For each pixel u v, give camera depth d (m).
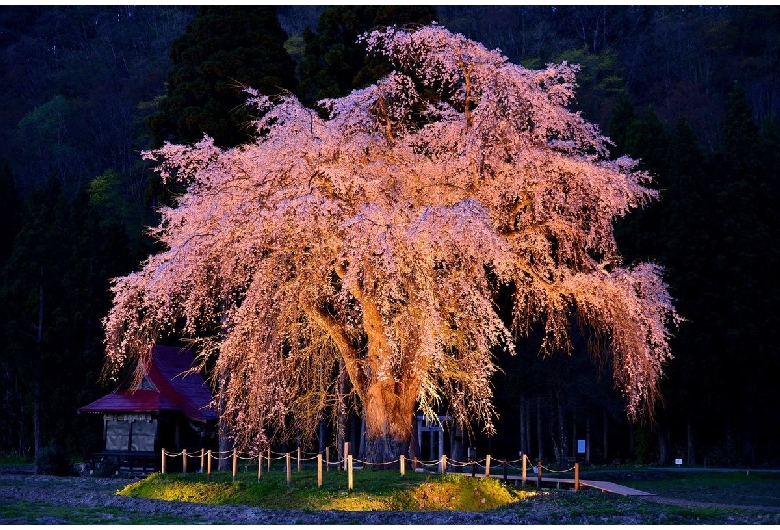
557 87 19.09
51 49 86.56
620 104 42.75
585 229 19.62
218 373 18.52
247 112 28.05
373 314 18.50
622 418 37.25
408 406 18.67
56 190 47.34
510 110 18.16
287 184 17.11
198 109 28.42
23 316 37.09
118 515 15.17
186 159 19.62
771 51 71.69
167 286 16.78
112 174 59.41
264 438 17.69
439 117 23.48
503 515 14.93
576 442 37.25
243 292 18.45
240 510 15.26
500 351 34.25
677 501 20.02
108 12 91.00
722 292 35.09
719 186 36.78
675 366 34.56
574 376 32.53
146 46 86.00
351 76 30.44
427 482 16.36
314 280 17.69
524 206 19.23
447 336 18.23
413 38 18.91
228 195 17.38
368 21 30.66
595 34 80.44
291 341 19.02
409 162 18.77
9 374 38.69
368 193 17.50
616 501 17.58
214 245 16.77
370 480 16.70
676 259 35.41
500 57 18.48
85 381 35.81
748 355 34.06
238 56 29.16
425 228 16.02
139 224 53.78
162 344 35.44
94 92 76.06
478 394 19.31
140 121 66.81
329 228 17.02
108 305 38.25
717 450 37.12
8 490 21.91
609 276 18.38
